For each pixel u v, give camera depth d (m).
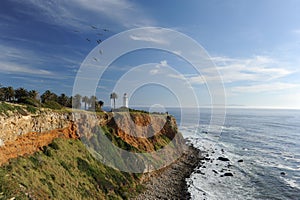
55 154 32.62
